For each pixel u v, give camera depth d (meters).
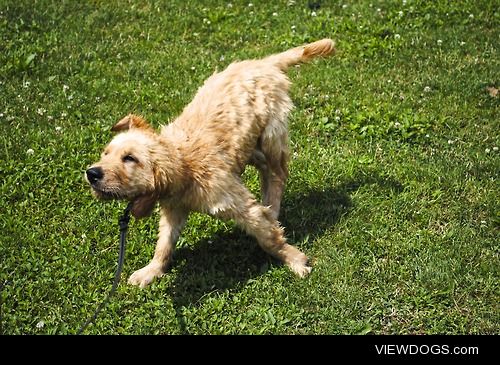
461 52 3.36
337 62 3.29
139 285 2.24
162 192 2.07
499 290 2.24
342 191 2.58
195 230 2.41
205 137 2.17
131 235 2.41
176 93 3.03
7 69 3.10
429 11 3.63
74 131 2.79
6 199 2.51
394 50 3.36
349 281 2.26
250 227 2.21
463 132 2.87
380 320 2.18
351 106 2.98
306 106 3.01
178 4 3.71
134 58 3.28
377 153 2.76
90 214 2.45
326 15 3.62
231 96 2.26
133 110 2.93
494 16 3.60
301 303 2.21
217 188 2.15
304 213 2.49
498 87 3.14
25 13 3.49
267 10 3.69
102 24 3.52
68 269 2.27
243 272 2.29
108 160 2.01
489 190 2.58
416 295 2.23
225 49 3.40
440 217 2.49
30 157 2.64
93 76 3.13
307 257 2.33
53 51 3.26
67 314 2.15
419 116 2.90
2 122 2.81
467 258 2.34
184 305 2.19
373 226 2.44
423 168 2.67
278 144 2.36
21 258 2.29
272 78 2.35
